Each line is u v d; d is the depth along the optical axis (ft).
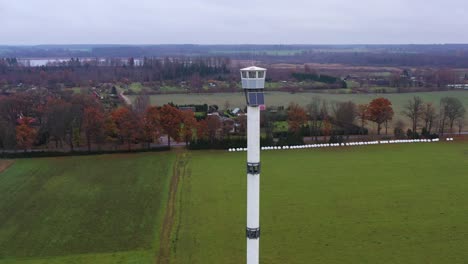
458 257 203.10
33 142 407.03
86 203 275.59
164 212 259.80
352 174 326.44
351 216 249.75
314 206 264.93
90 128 394.32
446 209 257.96
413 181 308.60
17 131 382.83
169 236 228.22
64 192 295.48
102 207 268.82
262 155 386.32
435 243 216.74
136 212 260.62
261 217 249.55
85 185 310.04
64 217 254.06
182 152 400.06
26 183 313.94
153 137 402.93
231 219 248.11
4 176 329.93
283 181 311.88
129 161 371.97
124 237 228.02
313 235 226.79
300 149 406.82
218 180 315.99
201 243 220.23
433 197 277.23
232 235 228.43
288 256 205.98
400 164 351.46
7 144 382.83
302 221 243.81
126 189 301.22
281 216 250.78
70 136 407.23
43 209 266.16
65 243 221.87
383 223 239.91
